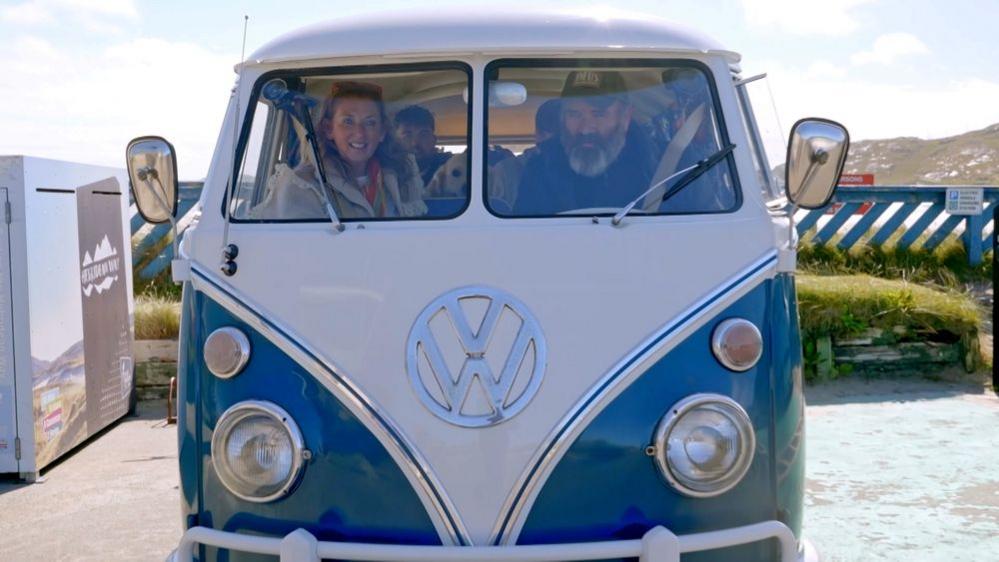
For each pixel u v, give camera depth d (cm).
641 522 309
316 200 346
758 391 321
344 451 312
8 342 616
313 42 354
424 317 315
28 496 593
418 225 332
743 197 341
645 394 311
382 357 314
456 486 305
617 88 356
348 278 321
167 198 351
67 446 671
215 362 324
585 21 352
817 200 340
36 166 629
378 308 318
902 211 1197
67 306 673
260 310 325
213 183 349
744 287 324
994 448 649
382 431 310
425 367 312
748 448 315
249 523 322
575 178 347
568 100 354
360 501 311
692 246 324
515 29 347
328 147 356
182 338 345
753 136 402
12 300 615
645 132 355
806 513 533
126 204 791
